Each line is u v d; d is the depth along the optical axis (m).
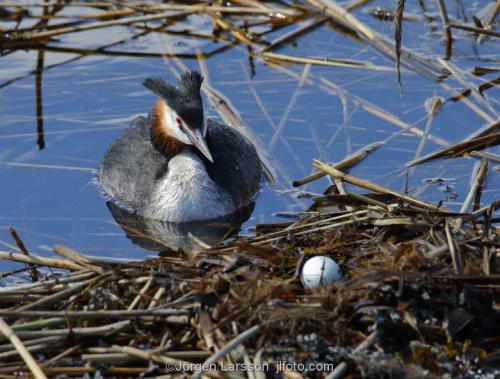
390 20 19.39
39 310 10.45
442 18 18.19
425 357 9.30
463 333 9.80
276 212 14.51
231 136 15.69
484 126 15.77
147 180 15.03
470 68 17.81
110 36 19.59
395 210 12.15
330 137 16.17
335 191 14.80
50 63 18.59
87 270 11.19
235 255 11.05
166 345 9.72
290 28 19.55
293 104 17.05
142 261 11.35
